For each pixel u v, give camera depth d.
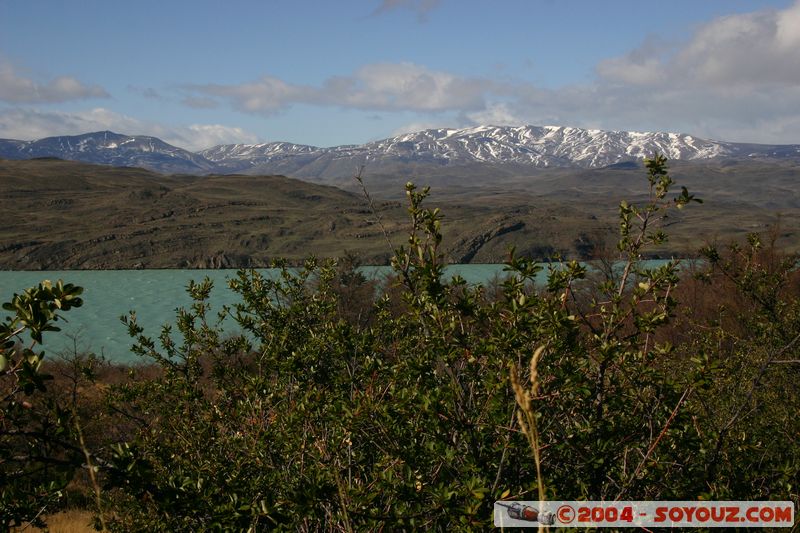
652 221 4.22
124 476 3.29
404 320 6.11
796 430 5.45
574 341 3.92
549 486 3.60
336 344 5.53
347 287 29.98
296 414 4.64
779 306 7.77
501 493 3.51
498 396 3.61
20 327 2.90
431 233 3.86
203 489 4.28
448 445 3.87
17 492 3.73
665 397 3.89
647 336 4.17
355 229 195.75
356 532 3.59
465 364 4.14
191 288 7.45
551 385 3.71
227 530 3.85
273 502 3.95
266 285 7.27
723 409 5.95
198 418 6.14
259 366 6.61
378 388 4.49
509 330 3.75
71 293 2.92
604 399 4.04
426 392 4.03
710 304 15.02
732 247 8.90
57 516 11.44
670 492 3.96
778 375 6.81
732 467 4.43
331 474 3.92
